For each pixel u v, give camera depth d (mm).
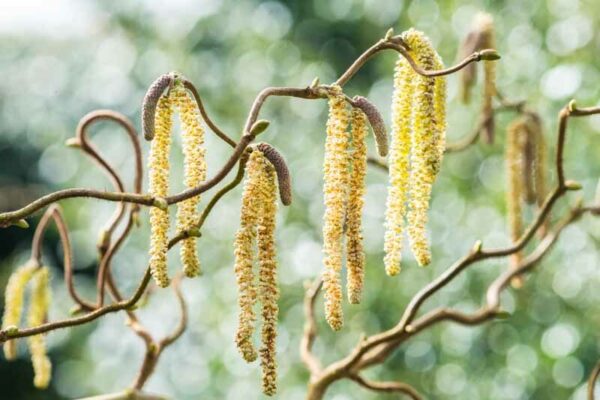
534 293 12344
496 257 4258
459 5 12430
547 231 5184
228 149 14773
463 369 12758
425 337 12695
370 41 16438
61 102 18141
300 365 13266
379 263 13133
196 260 3098
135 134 4586
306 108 15398
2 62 18531
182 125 3066
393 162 3150
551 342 12258
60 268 17969
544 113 11367
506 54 11766
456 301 12656
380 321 12961
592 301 12109
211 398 13758
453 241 12859
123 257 15758
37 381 4691
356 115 3117
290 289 13719
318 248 14375
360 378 4578
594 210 5078
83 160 17000
